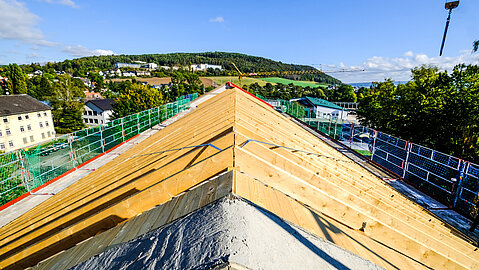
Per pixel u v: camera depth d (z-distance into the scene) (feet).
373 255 6.74
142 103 135.23
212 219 4.84
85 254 6.11
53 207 13.11
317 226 6.75
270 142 13.37
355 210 8.65
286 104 108.58
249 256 3.77
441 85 56.24
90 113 192.13
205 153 9.95
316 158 15.11
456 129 47.09
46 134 148.36
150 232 5.53
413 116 57.06
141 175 11.40
